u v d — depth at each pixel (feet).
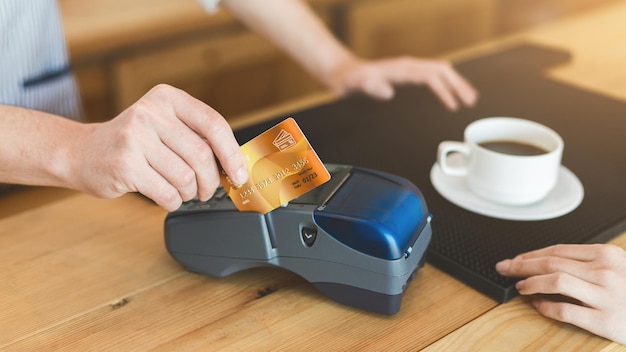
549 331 2.23
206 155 2.29
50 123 2.57
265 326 2.27
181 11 6.04
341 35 7.52
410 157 3.32
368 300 2.29
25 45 3.78
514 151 3.01
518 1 9.07
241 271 2.60
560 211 2.80
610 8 5.85
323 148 3.39
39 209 3.00
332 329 2.26
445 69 4.18
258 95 7.16
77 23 5.49
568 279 2.24
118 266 2.62
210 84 6.69
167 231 2.52
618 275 2.24
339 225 2.23
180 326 2.28
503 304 2.37
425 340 2.19
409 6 7.95
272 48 6.97
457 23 8.60
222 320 2.31
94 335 2.24
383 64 4.30
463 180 3.09
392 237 2.18
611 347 2.17
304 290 2.47
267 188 2.30
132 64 6.00
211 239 2.44
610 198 2.96
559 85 4.23
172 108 2.34
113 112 6.12
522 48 4.85
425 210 2.39
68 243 2.76
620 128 3.64
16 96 3.87
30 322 2.30
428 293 2.43
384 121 3.73
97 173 2.38
